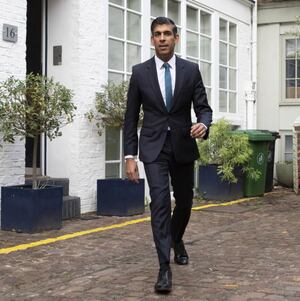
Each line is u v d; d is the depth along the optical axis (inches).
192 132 179.2
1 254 219.6
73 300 166.9
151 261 214.2
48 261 211.9
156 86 182.2
